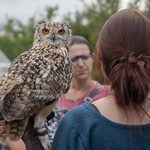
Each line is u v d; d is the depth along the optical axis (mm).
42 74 4289
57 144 3188
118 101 3045
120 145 2988
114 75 3055
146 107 3084
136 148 2973
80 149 3041
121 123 3045
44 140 4203
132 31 3123
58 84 4449
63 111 5387
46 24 5340
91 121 3076
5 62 13953
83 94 6730
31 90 4148
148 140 2988
